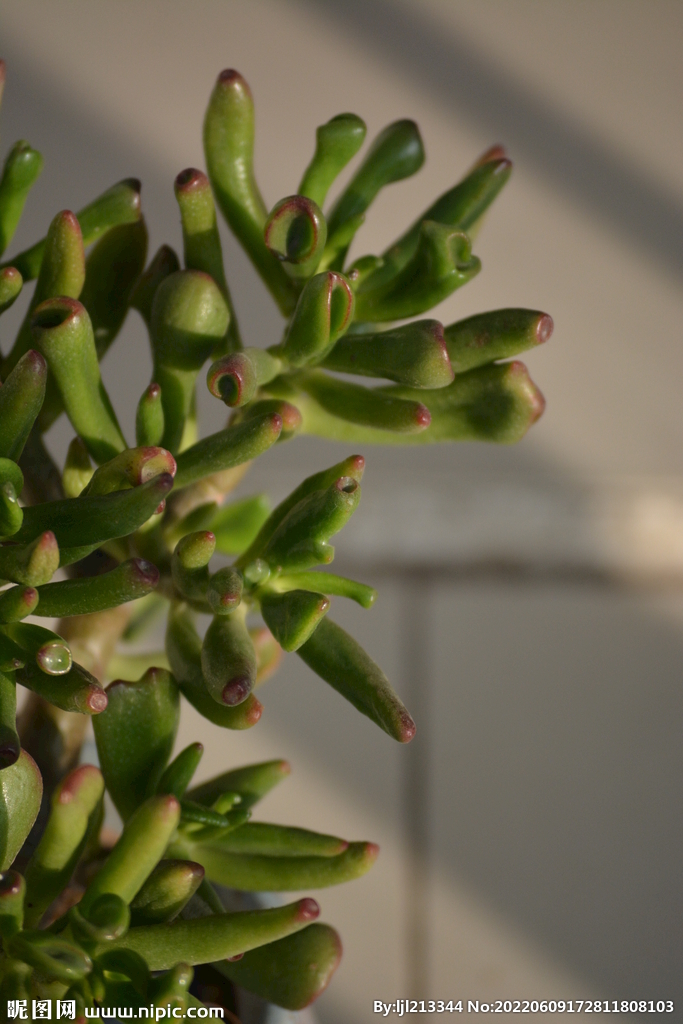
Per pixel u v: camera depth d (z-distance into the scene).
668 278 1.75
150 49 1.64
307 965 0.75
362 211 0.79
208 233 0.77
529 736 1.50
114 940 0.71
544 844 1.39
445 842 1.39
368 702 0.73
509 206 1.73
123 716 0.75
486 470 1.72
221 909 0.75
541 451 1.73
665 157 1.74
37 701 0.79
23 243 1.60
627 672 1.57
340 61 1.68
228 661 0.72
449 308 1.72
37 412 0.71
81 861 0.81
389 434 0.79
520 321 0.74
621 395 1.75
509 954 1.29
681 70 1.73
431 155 1.70
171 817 0.71
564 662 1.58
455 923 1.32
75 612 0.71
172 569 0.75
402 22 1.69
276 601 0.73
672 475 1.74
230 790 0.79
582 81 1.72
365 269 0.79
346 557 1.67
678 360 1.75
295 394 0.78
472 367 0.76
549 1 1.71
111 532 0.70
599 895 1.35
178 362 0.76
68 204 1.62
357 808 1.42
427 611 1.63
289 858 0.76
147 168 1.64
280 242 0.75
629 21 1.72
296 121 1.67
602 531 1.70
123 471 0.72
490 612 1.64
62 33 1.62
